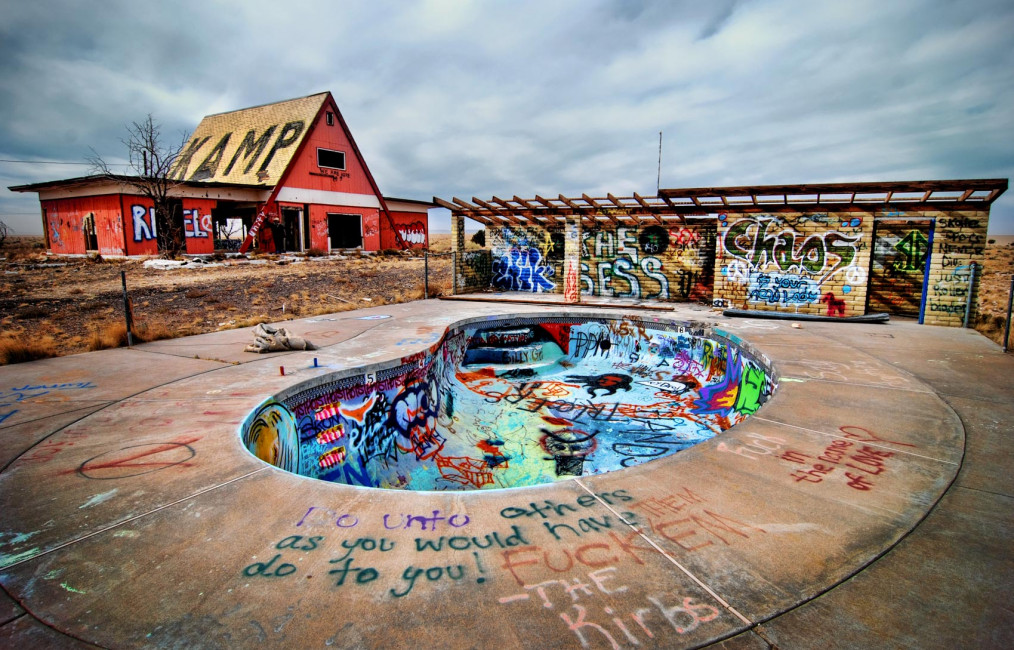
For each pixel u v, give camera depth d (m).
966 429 4.26
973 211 9.48
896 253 11.73
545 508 2.97
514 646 1.92
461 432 7.60
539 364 10.67
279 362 6.71
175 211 23.30
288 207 26.39
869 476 3.40
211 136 32.47
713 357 9.39
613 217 14.54
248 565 2.47
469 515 2.90
